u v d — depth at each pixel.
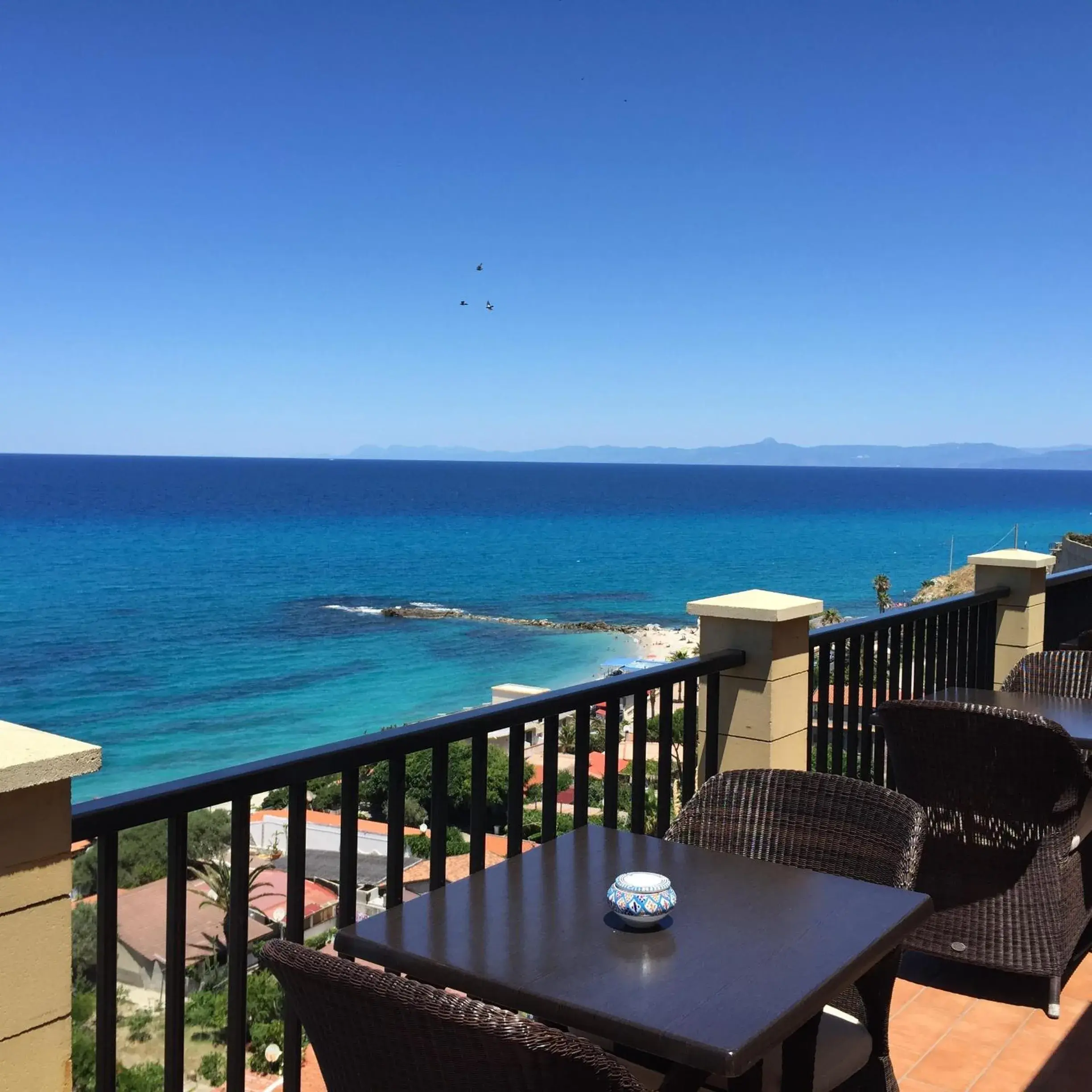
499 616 69.38
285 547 102.56
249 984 7.64
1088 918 3.41
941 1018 3.14
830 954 1.66
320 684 50.88
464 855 18.19
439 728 2.36
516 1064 1.18
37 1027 1.51
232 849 1.95
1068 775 3.05
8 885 1.46
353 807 2.22
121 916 8.69
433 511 149.38
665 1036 1.39
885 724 3.31
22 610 67.56
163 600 72.31
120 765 38.47
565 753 25.47
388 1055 1.29
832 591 75.75
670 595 77.00
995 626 5.48
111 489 190.00
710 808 2.59
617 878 1.86
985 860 3.21
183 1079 1.85
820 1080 1.83
